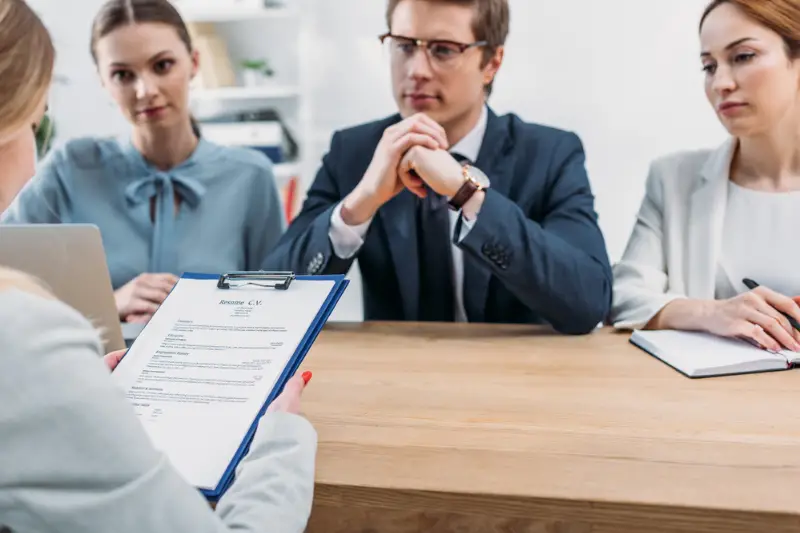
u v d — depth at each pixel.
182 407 0.83
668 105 2.66
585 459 0.83
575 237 1.55
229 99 3.26
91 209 1.92
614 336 1.44
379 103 3.13
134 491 0.56
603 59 2.70
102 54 1.85
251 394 0.83
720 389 1.08
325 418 0.99
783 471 0.79
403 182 1.50
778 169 1.57
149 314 1.66
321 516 0.81
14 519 0.56
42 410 0.53
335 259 1.55
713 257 1.59
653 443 0.88
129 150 1.96
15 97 0.81
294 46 3.19
